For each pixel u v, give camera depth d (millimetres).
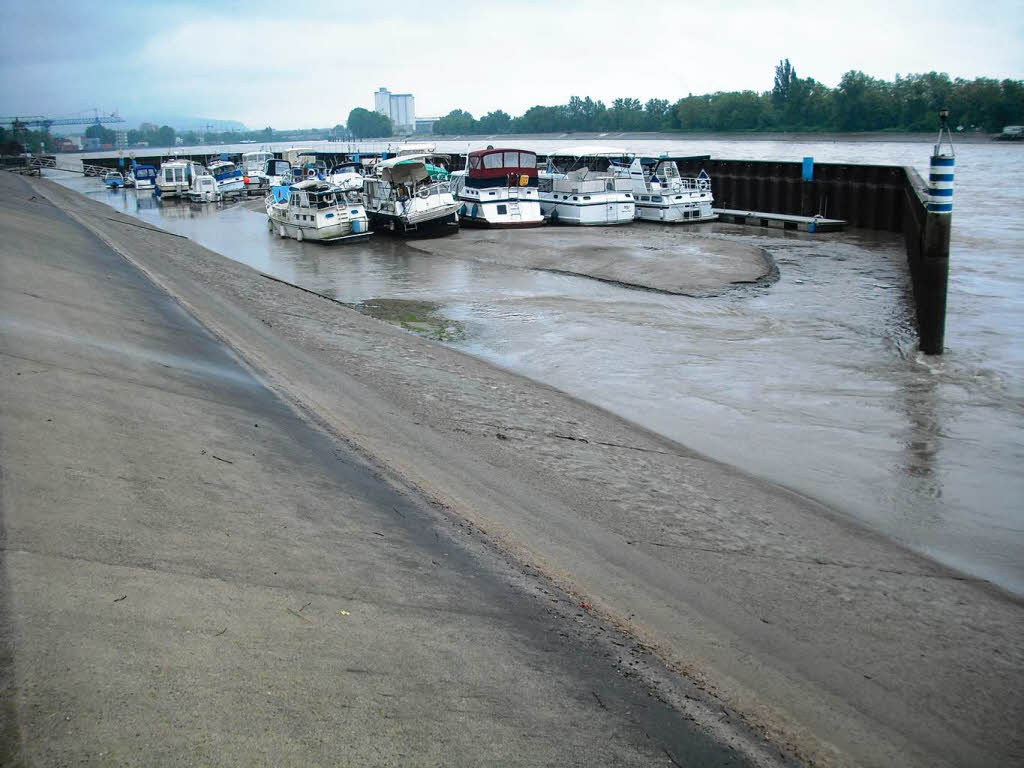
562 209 38125
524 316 19359
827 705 5148
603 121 181000
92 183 78312
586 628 5539
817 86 133875
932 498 9328
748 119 138375
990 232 30312
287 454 7809
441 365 14133
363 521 6559
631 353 15805
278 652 4289
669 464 9922
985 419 12008
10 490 5355
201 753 3434
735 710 4883
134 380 8938
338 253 31938
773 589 6781
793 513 8648
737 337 17078
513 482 8633
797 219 36125
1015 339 16672
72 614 4137
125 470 6258
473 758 3836
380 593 5309
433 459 9023
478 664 4680
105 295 14328
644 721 4504
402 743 3814
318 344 14766
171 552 5105
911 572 7434
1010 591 7211
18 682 3535
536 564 6543
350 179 41438
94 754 3266
